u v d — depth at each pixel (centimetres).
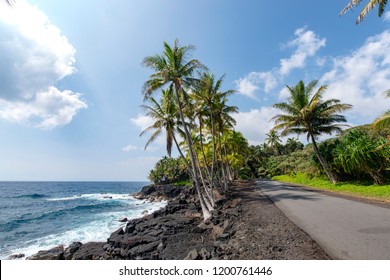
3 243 1684
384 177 1723
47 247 1564
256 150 6800
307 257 540
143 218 2089
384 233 656
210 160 3531
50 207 3875
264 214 1124
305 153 3219
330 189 1966
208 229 1255
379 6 1171
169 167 6800
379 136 1906
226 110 2356
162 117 1886
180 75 1681
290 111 2452
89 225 2197
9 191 8531
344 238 637
